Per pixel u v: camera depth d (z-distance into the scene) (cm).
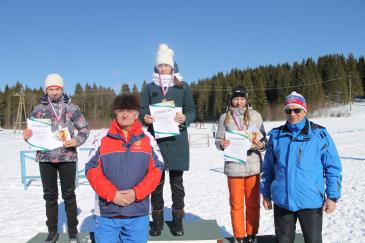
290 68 10325
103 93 10062
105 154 338
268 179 401
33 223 713
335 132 3253
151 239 450
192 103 486
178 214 463
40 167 461
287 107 379
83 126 475
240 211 478
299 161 367
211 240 451
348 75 9575
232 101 498
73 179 466
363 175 1139
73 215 465
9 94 8806
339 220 673
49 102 470
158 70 478
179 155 458
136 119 350
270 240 490
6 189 1089
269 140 403
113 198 325
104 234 338
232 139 475
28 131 454
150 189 335
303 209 364
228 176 484
